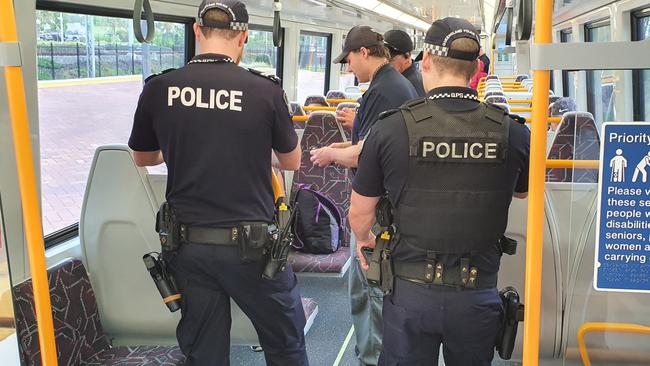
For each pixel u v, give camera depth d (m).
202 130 2.01
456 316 1.74
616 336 1.65
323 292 4.07
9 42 1.31
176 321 2.71
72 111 2.96
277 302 2.17
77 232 2.80
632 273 1.26
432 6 10.45
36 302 1.41
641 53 1.13
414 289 1.77
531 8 1.31
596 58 1.14
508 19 1.86
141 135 2.14
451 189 1.71
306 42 7.85
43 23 2.70
